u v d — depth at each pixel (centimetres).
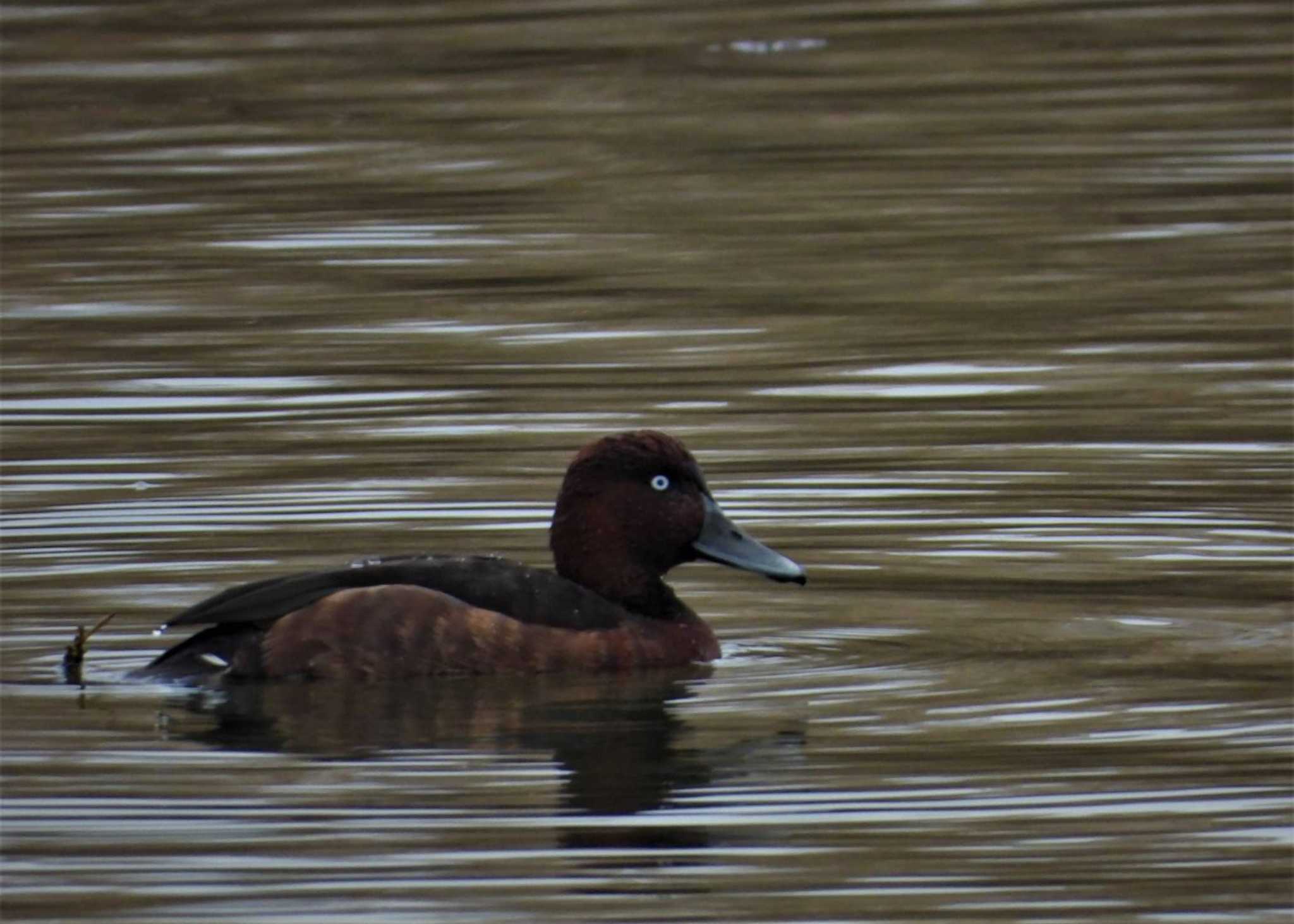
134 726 1001
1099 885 841
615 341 1720
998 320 1759
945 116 2409
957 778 938
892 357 1666
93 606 1166
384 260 1969
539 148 2336
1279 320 1736
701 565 1280
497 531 1296
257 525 1299
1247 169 2178
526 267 1942
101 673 1073
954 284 1862
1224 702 1026
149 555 1245
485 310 1809
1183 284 1842
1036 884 842
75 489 1362
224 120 2453
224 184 2220
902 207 2111
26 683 1058
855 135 2353
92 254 1989
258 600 1067
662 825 893
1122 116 2383
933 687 1056
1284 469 1388
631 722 1010
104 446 1459
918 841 880
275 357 1680
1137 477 1379
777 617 1175
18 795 920
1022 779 938
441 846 874
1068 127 2350
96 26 2809
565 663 1080
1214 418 1498
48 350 1708
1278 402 1530
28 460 1427
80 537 1273
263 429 1500
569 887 841
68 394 1586
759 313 1792
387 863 860
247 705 1030
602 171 2253
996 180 2186
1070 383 1591
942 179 2198
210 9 2875
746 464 1418
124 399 1574
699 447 1458
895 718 1012
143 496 1348
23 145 2364
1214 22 2758
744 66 2623
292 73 2614
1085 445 1445
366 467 1411
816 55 2661
